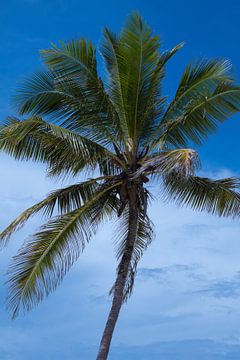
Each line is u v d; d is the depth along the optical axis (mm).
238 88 16531
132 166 16938
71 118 16812
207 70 16781
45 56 16484
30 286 16297
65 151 16250
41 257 16328
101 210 17469
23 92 16484
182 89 17016
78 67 16625
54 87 16641
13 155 16500
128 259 16594
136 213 16891
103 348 15766
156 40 16656
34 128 15430
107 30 16922
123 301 16922
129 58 16844
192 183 17375
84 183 16891
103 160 16781
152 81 17094
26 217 16141
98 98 16812
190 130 17203
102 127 16922
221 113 16984
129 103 17219
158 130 17453
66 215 16562
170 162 14070
